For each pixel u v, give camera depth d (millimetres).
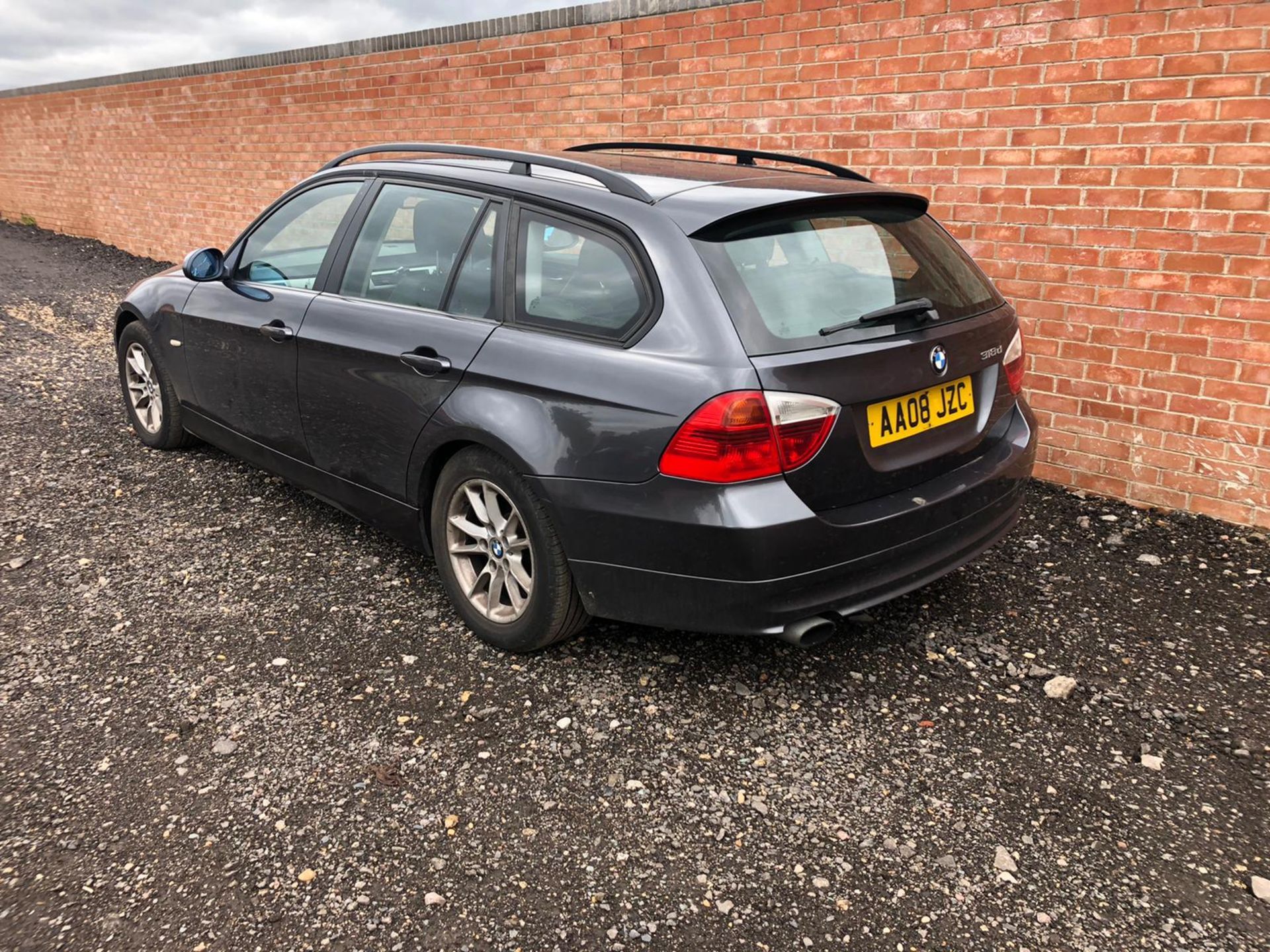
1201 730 2900
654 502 2684
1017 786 2658
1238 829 2488
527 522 3002
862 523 2725
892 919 2199
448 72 7594
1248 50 3826
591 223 2975
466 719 2924
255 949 2090
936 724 2934
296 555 4020
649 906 2227
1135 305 4367
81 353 7668
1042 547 4156
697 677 3156
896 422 2855
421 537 3512
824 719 2953
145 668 3172
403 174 3699
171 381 4883
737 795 2613
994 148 4641
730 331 2607
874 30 4938
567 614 3078
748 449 2549
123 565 3914
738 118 5707
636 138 6355
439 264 3412
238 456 4586
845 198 3016
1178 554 4055
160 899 2223
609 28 6297
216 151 10312
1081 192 4406
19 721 2877
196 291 4566
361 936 2127
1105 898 2260
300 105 9117
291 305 3918
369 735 2840
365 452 3596
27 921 2146
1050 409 4750
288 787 2611
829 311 2779
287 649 3299
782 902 2244
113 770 2668
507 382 3000
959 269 3316
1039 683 3154
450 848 2402
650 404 2662
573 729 2885
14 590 3688
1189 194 4102
